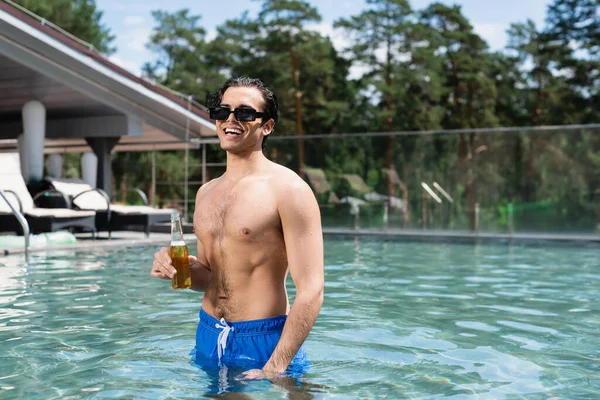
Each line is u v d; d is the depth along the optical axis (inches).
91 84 433.7
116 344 115.1
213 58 1387.8
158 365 98.3
